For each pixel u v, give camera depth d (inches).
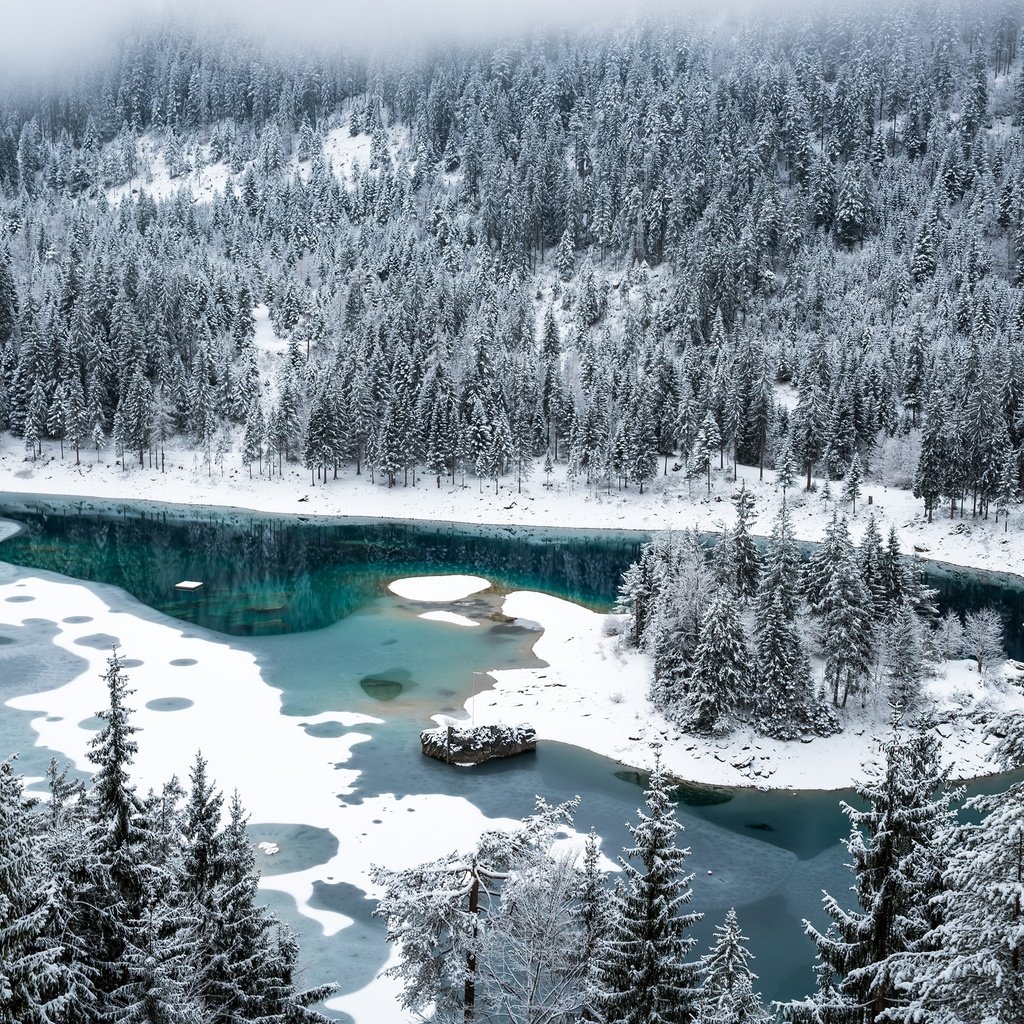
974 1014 533.3
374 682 2454.5
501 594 3408.0
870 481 5007.4
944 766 2031.3
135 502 4936.0
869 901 768.3
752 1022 746.8
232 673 2481.5
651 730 2170.3
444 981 740.7
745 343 5285.4
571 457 5098.4
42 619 2901.1
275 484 5162.4
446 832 1678.2
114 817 694.5
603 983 813.9
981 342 5310.0
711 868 1624.0
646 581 2647.6
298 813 1729.8
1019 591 3661.4
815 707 2176.4
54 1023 565.6
